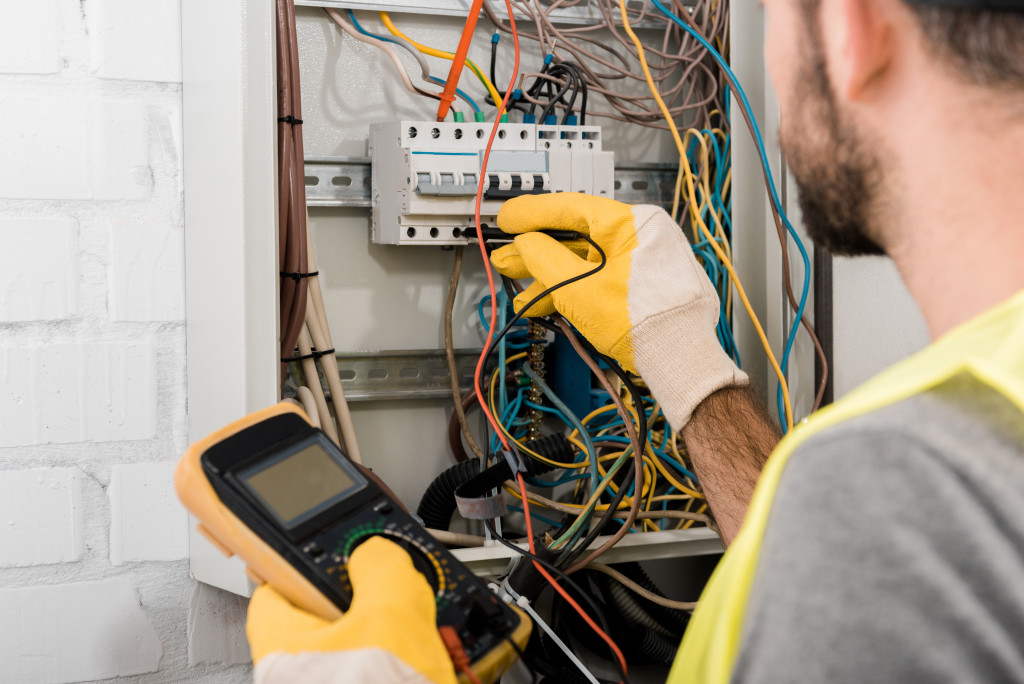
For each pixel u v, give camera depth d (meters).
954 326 0.34
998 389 0.28
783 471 0.30
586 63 1.12
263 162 0.78
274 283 0.79
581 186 1.01
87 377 0.91
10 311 0.88
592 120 1.14
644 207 0.83
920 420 0.28
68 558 0.92
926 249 0.35
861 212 0.38
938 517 0.26
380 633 0.44
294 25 0.84
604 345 0.79
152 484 0.94
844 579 0.26
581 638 1.05
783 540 0.28
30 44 0.88
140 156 0.92
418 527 0.56
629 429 0.81
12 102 0.87
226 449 0.53
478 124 0.96
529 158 0.98
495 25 1.03
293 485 0.54
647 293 0.78
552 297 0.82
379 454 1.07
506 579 0.89
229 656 0.97
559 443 0.96
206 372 0.88
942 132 0.33
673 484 1.04
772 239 1.08
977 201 0.32
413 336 1.07
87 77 0.90
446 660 0.46
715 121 1.16
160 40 0.92
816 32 0.38
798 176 0.41
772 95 1.07
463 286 1.09
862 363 1.02
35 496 0.90
